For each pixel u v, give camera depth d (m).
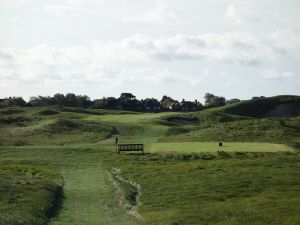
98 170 71.69
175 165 71.81
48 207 43.88
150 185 56.78
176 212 41.38
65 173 69.25
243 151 82.19
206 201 47.78
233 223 35.53
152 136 118.94
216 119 152.00
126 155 83.50
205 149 86.31
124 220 40.53
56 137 112.00
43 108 180.75
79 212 43.84
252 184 55.62
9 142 103.12
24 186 52.84
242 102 189.75
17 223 34.66
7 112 163.00
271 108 184.62
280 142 97.12
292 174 61.62
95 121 135.88
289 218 37.19
